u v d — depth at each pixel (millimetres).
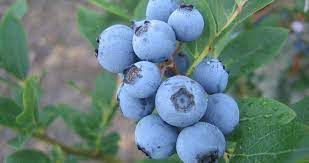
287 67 415
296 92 423
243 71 219
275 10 358
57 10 791
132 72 167
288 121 164
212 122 172
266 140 164
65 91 706
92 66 729
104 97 282
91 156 282
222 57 221
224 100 172
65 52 749
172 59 182
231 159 173
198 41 193
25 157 248
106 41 176
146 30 170
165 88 161
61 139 648
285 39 218
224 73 177
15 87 255
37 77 214
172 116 160
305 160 150
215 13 192
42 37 769
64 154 266
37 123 232
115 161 289
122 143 630
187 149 162
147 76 165
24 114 221
